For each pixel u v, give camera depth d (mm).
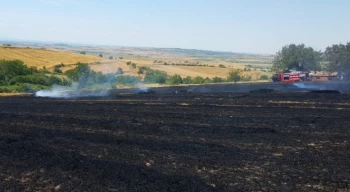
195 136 21547
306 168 15641
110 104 36938
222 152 18125
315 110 30859
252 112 30109
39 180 14344
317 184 13766
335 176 14602
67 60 120875
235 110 31359
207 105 34750
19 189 13500
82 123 25766
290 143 19812
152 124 25156
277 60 99812
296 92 46594
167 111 31266
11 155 17500
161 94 47562
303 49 95875
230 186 13570
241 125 24625
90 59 133375
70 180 14227
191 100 39688
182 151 18328
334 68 87188
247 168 15688
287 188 13375
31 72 75062
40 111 31984
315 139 20672
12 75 67938
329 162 16438
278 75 74000
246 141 20266
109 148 18906
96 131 23062
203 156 17469
